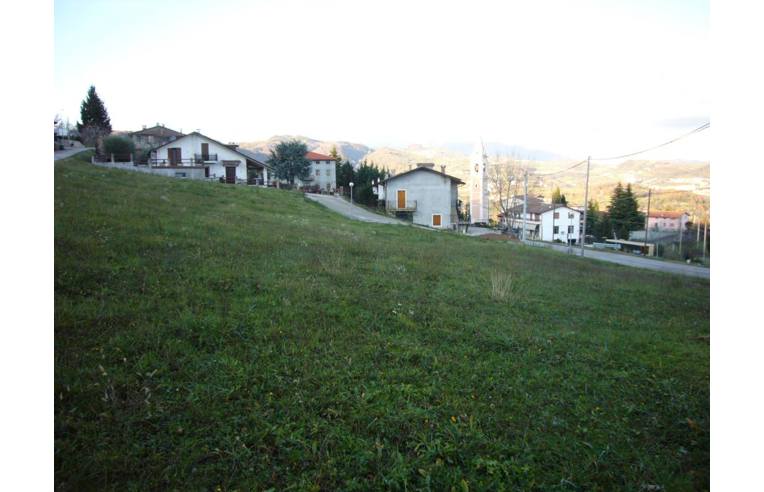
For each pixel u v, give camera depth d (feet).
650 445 12.17
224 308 18.93
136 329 15.65
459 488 10.01
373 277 28.09
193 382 12.98
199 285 21.30
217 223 39.88
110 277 20.63
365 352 16.35
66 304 16.83
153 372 13.10
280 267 26.94
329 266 28.99
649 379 16.26
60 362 12.93
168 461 9.91
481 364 16.37
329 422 11.93
